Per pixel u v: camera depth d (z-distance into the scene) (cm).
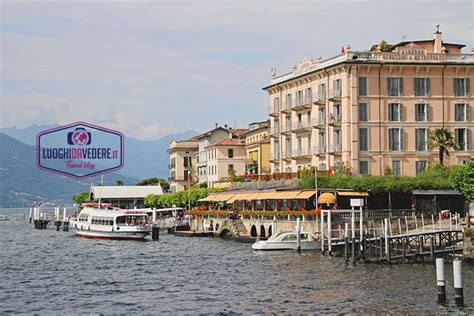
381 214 9075
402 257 7031
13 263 8112
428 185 9869
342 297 5269
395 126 10844
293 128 12369
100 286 6153
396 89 10875
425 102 10912
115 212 11850
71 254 9206
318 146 11531
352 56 10750
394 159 10825
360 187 9781
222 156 17038
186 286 6053
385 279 6053
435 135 10631
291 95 12506
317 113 11588
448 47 11650
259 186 11700
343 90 10819
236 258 8100
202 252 9038
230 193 12362
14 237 13325
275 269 6944
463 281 5716
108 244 10762
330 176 10025
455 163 10919
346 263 7138
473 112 11019
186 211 13775
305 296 5362
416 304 4916
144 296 5584
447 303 4919
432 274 6275
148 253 9112
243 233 11006
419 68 10856
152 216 14488
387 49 11500
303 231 8781
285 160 12669
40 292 5856
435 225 8525
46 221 17012
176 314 4838
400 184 9794
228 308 5000
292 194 9969
